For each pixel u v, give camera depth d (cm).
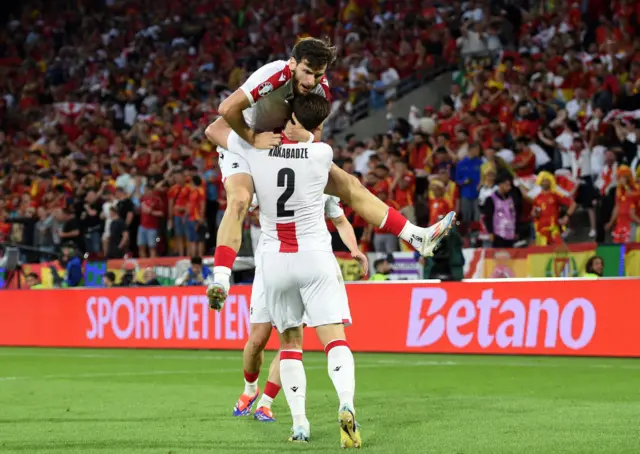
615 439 2103
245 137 2044
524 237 5997
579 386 3412
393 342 4944
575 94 6700
